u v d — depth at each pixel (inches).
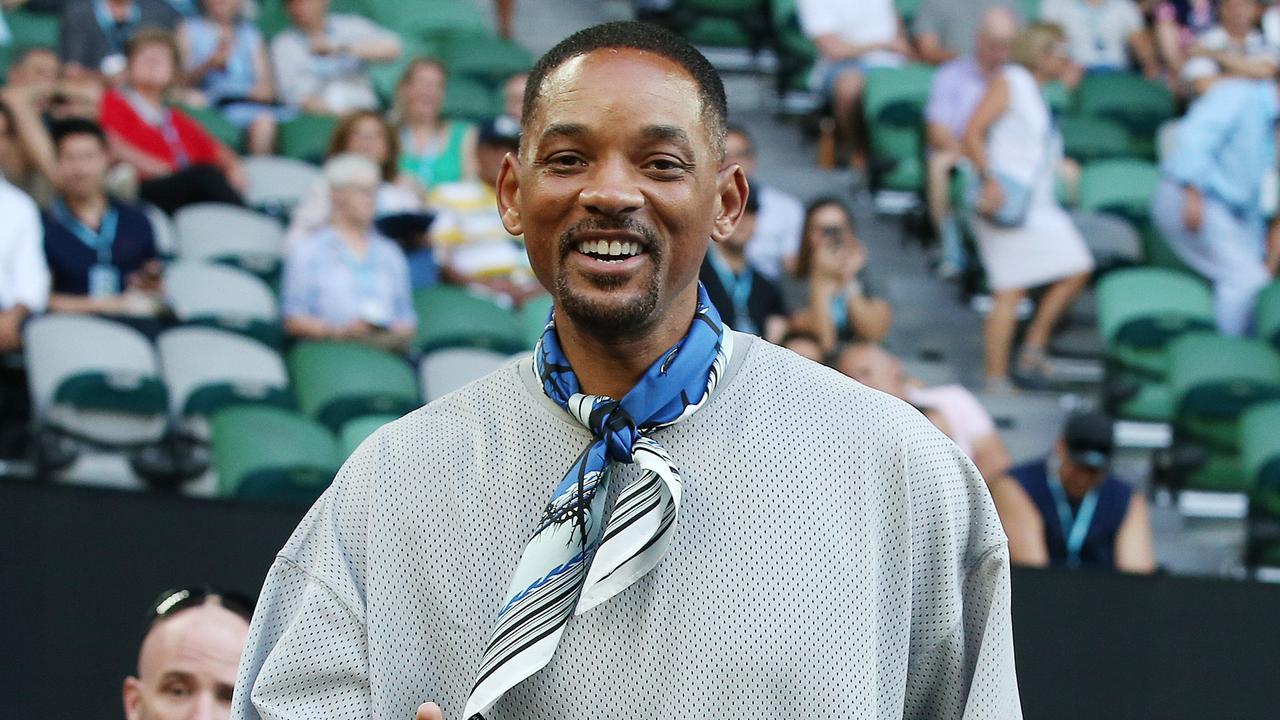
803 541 120.6
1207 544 486.3
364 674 124.3
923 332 582.9
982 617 128.7
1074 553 381.1
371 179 479.2
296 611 128.3
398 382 451.2
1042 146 555.5
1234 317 570.3
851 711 118.1
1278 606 330.3
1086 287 579.5
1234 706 328.8
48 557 325.7
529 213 120.8
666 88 119.7
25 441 429.7
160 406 421.1
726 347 126.4
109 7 590.9
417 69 553.6
